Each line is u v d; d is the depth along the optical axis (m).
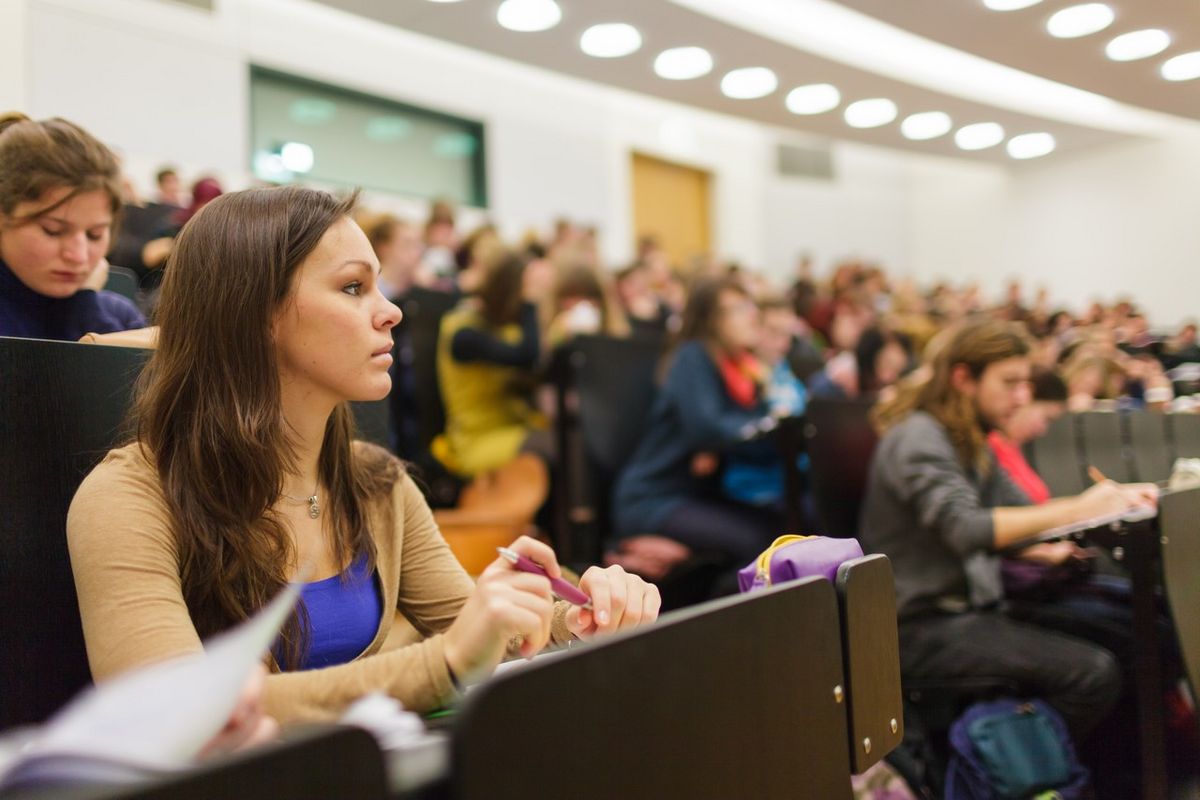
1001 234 4.66
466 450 3.20
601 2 3.04
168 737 0.43
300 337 0.99
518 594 0.79
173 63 4.38
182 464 0.97
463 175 6.77
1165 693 1.88
